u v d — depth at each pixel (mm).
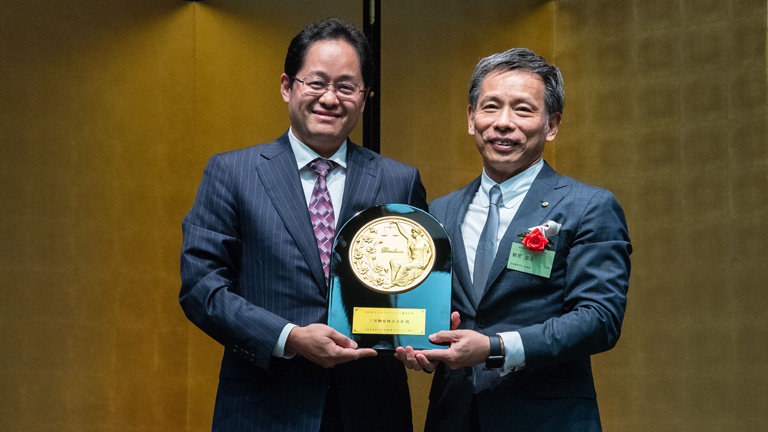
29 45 4102
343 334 2326
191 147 4547
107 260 4258
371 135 4250
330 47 2527
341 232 2402
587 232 2467
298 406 2357
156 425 4320
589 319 2338
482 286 2502
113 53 4348
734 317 3941
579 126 4512
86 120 4246
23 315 4004
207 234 2434
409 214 2432
